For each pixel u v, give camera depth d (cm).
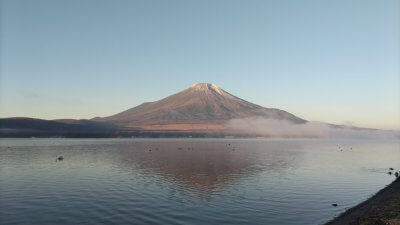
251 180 6344
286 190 5375
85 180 6303
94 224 3578
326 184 6000
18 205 4353
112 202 4500
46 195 4956
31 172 7425
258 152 14788
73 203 4447
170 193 5084
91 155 12319
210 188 5494
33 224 3581
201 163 9538
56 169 7950
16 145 19950
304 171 7819
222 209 4159
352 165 9475
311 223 3641
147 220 3706
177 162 9794
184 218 3788
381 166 9312
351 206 4372
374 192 5322
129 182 6059
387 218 3027
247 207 4269
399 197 4122
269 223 3638
